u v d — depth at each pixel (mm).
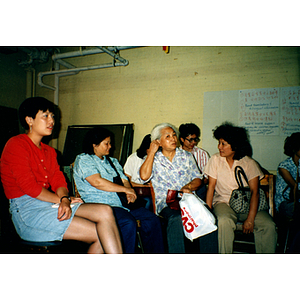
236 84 3453
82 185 2008
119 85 4098
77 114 4359
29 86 4180
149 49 3908
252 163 2268
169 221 1962
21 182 1485
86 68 3912
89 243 1568
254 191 2156
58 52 4266
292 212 2209
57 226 1477
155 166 2264
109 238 1524
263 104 3324
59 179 1789
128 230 1800
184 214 1867
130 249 1797
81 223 1516
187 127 2891
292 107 3205
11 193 1555
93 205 1592
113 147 3801
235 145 2254
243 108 3412
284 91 3240
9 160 1522
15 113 3645
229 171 2350
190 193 1997
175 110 3768
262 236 2016
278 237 2191
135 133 3988
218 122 3529
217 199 2426
